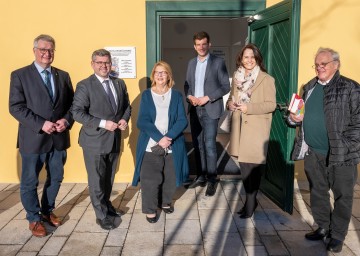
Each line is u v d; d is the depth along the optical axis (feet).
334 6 16.07
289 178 13.03
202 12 15.99
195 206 14.16
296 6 12.30
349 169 10.31
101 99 11.66
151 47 16.03
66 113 11.86
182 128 12.39
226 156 21.95
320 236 11.44
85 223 12.64
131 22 15.94
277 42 13.89
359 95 9.98
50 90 11.36
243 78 12.60
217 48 29.66
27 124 10.89
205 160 16.48
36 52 11.02
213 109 15.48
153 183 12.46
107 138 11.75
